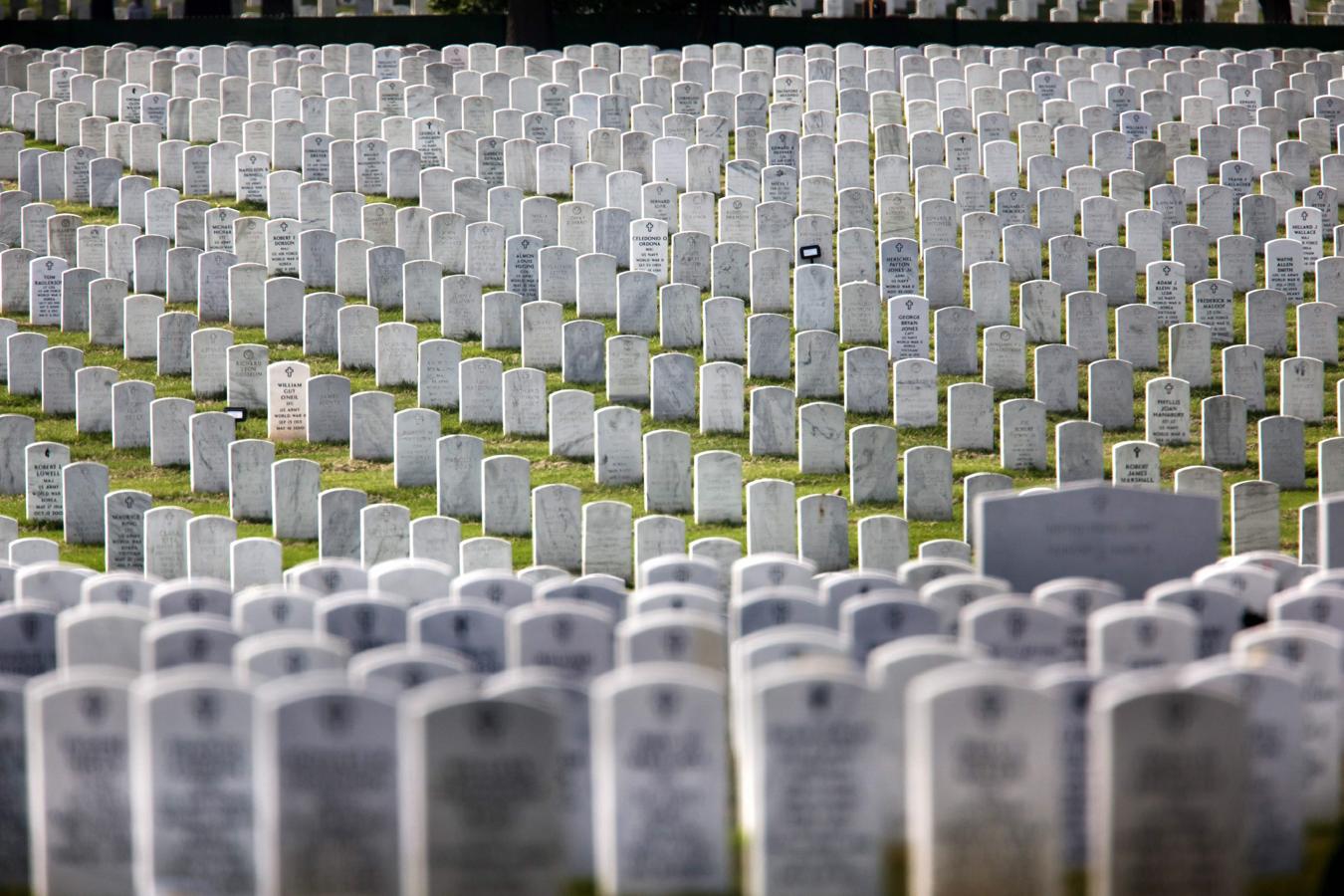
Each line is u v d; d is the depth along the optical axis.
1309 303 66.31
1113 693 24.17
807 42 113.25
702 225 74.50
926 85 94.12
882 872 26.20
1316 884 26.73
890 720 27.67
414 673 27.77
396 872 24.61
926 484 50.78
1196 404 61.59
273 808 24.41
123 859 25.95
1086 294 63.44
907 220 75.19
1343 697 29.61
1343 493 52.09
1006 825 24.41
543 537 47.09
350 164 80.56
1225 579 35.09
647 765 25.39
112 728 25.67
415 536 44.88
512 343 64.56
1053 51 104.19
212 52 99.19
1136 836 24.31
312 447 57.38
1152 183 84.00
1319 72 99.25
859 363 58.59
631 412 53.25
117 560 47.09
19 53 98.25
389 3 143.00
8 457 53.84
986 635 30.41
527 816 23.98
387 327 61.00
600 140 81.81
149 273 69.69
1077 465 52.12
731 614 37.56
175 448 55.62
